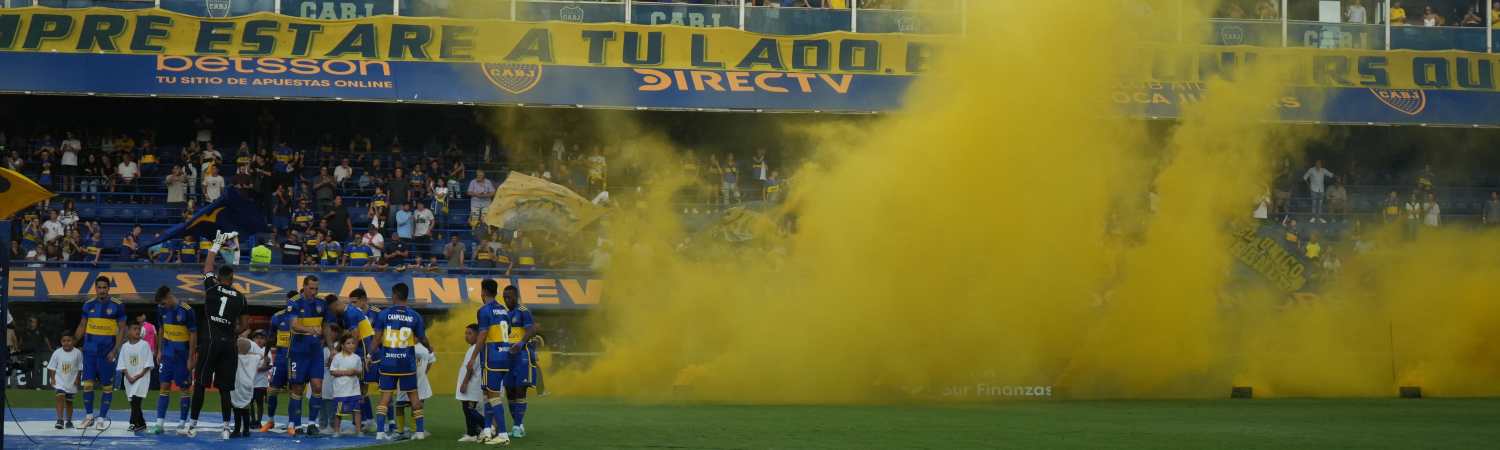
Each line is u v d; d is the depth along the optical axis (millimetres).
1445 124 35500
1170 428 17703
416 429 15719
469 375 15102
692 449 14422
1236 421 19172
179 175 34219
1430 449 14938
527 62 34500
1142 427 17875
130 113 36094
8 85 31844
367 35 34469
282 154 34812
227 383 15992
